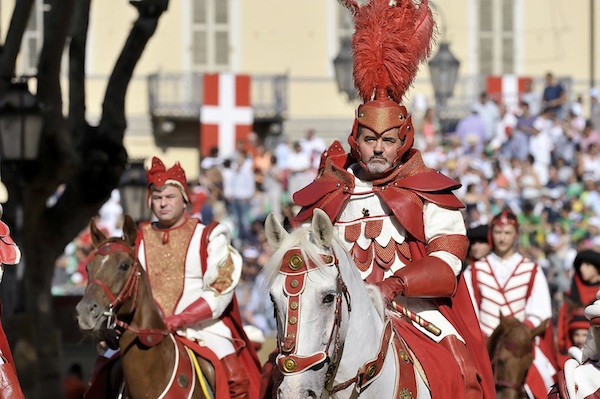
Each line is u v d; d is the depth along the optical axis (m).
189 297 18.42
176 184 18.75
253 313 37.44
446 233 13.98
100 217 47.25
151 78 65.75
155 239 18.73
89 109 65.19
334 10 67.94
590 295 22.52
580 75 69.56
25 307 27.67
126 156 30.67
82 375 32.19
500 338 19.97
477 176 50.34
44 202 29.53
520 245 41.12
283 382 11.51
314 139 54.81
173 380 17.39
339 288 11.91
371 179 14.30
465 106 63.44
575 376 13.61
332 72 67.69
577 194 49.78
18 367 27.17
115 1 65.75
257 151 55.03
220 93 64.00
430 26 14.83
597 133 54.50
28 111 27.08
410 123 14.20
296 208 35.88
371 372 12.55
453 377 13.52
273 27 67.75
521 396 19.89
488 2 69.56
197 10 67.31
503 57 69.50
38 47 63.59
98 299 16.41
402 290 13.37
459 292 14.38
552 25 69.62
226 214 48.38
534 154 53.84
